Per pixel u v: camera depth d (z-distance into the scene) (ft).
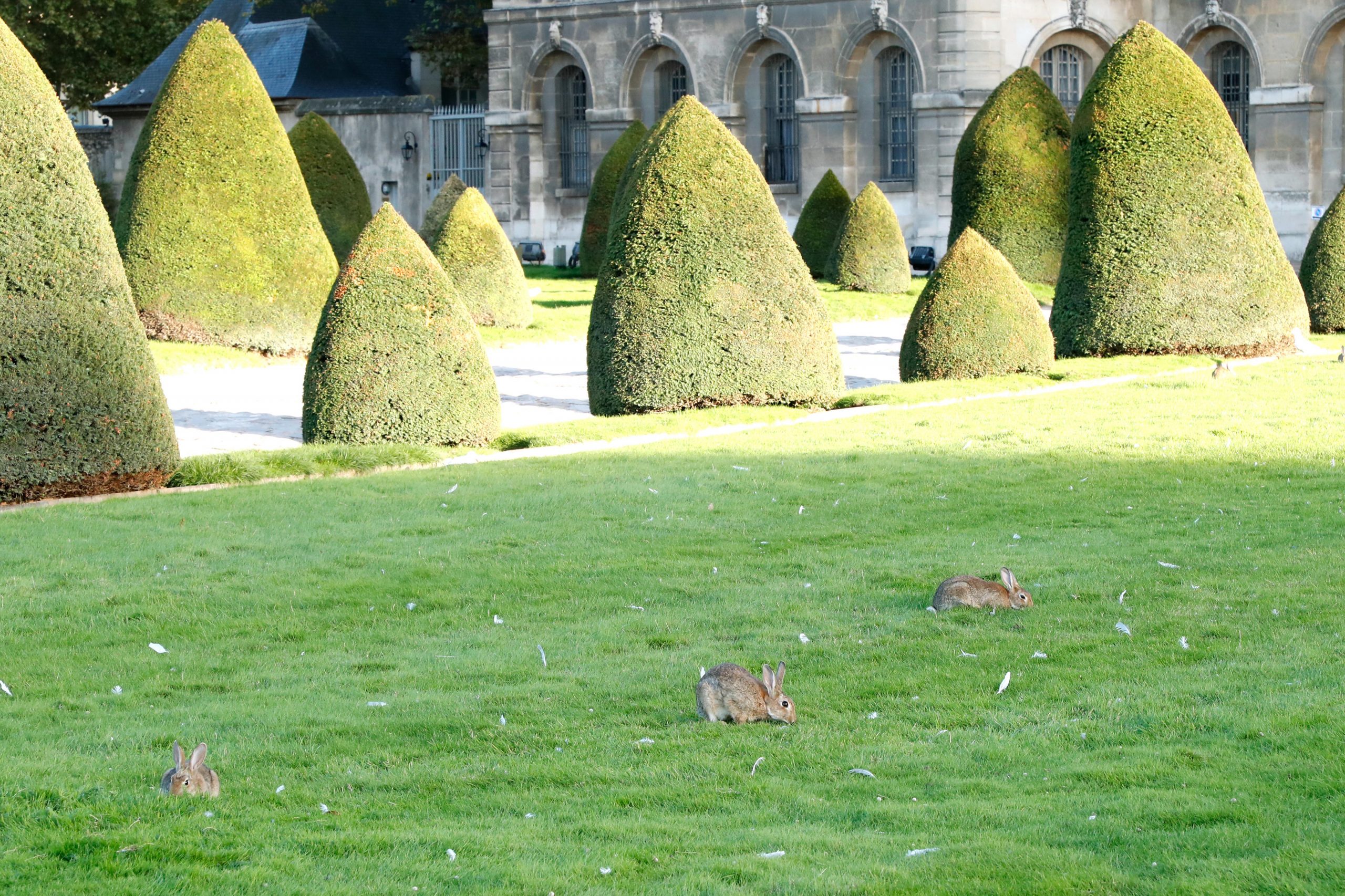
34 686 39.42
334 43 264.52
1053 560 51.11
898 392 92.79
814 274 195.11
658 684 38.78
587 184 246.06
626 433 81.51
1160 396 90.48
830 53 220.84
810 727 35.47
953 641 42.16
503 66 246.88
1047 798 30.45
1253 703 35.73
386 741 34.91
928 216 214.69
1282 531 54.44
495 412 79.92
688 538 55.26
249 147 121.39
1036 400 90.74
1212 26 206.90
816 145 223.51
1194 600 45.57
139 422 66.49
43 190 64.75
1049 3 211.61
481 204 143.54
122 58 278.46
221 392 105.91
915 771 32.45
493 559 52.31
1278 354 109.91
